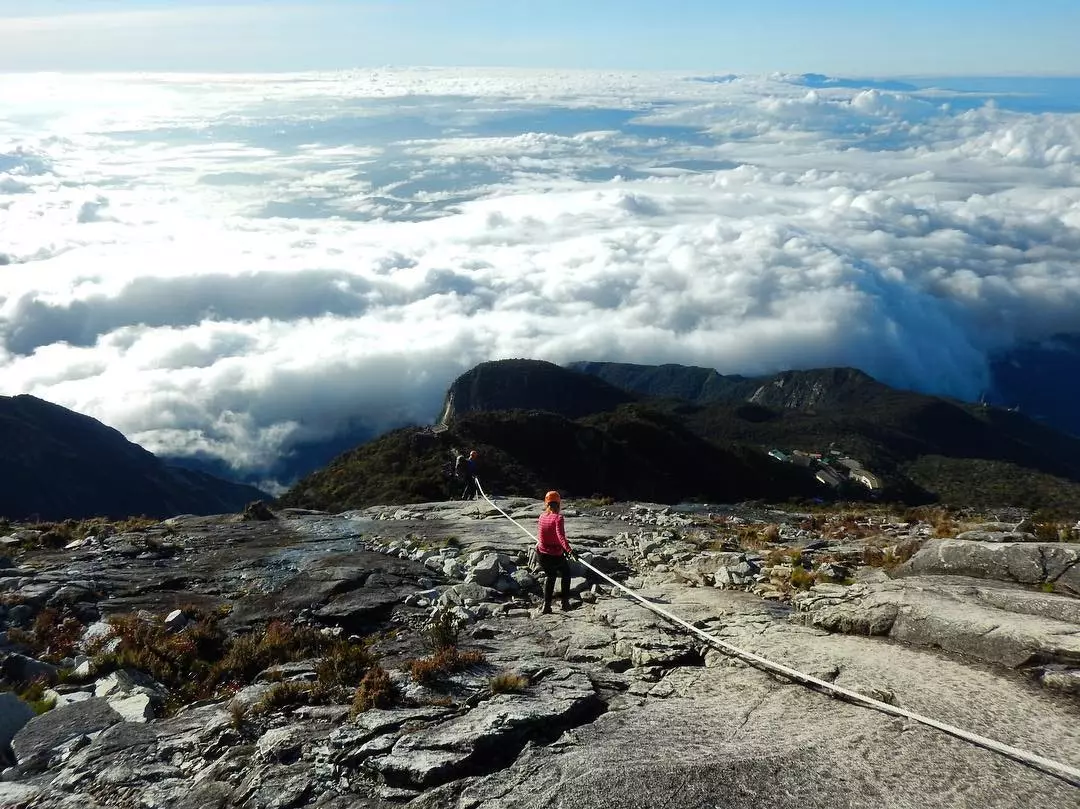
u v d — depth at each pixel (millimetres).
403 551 15383
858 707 6887
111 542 16672
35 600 12141
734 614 9930
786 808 5340
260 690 8273
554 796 5645
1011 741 6055
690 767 5855
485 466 36375
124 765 6777
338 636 10445
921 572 10773
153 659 9617
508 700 7242
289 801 6023
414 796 5914
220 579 13742
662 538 16234
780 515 22719
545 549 10961
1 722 7660
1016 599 8492
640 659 8516
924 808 5270
